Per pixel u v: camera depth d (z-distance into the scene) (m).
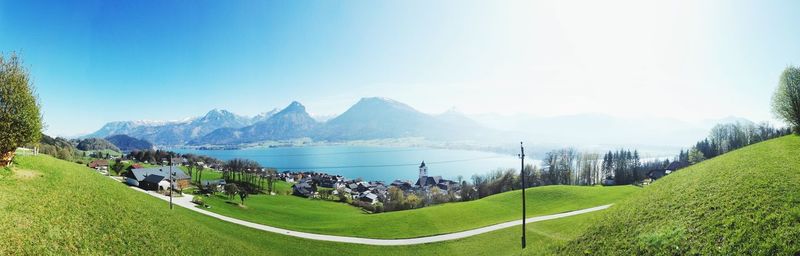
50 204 27.36
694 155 165.00
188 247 32.97
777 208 18.45
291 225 77.62
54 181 31.88
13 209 24.27
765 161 29.55
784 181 22.14
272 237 60.28
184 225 39.41
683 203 24.69
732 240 17.20
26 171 31.69
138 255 26.81
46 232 23.41
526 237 55.06
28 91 30.02
